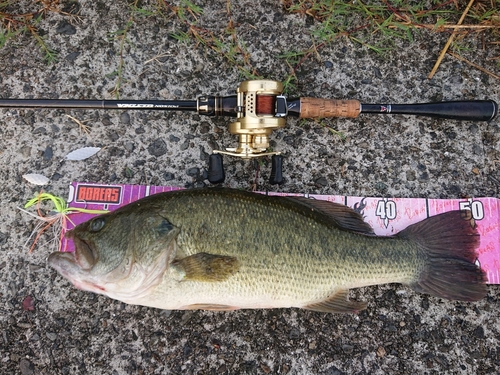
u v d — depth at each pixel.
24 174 0.51
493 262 0.49
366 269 0.44
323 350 0.49
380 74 0.54
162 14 0.54
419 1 0.54
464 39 0.54
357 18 0.54
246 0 0.54
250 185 0.52
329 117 0.52
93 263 0.41
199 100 0.47
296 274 0.43
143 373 0.49
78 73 0.53
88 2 0.54
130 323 0.49
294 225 0.43
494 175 0.53
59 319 0.49
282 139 0.52
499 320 0.50
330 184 0.52
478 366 0.49
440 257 0.46
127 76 0.53
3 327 0.49
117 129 0.52
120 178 0.52
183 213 0.42
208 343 0.49
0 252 0.50
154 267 0.41
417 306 0.50
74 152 0.52
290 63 0.53
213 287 0.42
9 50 0.53
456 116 0.49
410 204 0.51
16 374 0.49
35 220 0.51
